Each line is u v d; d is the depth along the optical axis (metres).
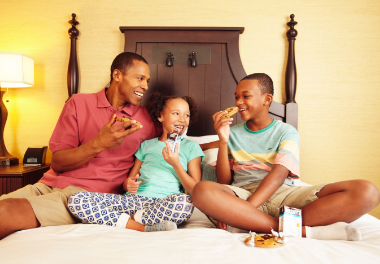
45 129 2.10
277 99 2.05
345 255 0.64
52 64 2.10
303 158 2.04
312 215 0.87
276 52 2.04
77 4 2.08
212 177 1.37
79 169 1.21
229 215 0.87
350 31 2.02
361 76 2.02
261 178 1.16
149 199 1.11
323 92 2.03
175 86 2.04
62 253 0.63
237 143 1.29
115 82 1.35
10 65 1.81
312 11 2.03
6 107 2.10
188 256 0.63
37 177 1.85
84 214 0.95
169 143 1.09
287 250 0.68
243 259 0.62
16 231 0.88
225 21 2.05
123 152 1.31
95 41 2.07
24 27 2.10
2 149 1.96
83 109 1.30
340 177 2.04
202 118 2.03
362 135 2.02
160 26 2.02
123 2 2.07
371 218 1.06
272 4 2.04
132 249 0.67
